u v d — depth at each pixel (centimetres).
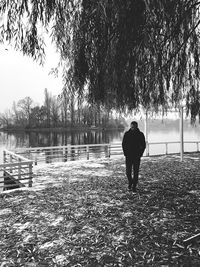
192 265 338
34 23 446
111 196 684
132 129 695
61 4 458
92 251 385
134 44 444
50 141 3531
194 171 1048
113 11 429
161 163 1265
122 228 468
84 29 448
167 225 476
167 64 509
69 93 558
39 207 604
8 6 435
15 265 351
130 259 358
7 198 686
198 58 559
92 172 1045
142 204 610
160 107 653
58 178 938
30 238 435
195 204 604
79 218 525
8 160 1171
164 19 442
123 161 1334
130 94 530
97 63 470
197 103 607
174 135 4112
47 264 352
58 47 528
